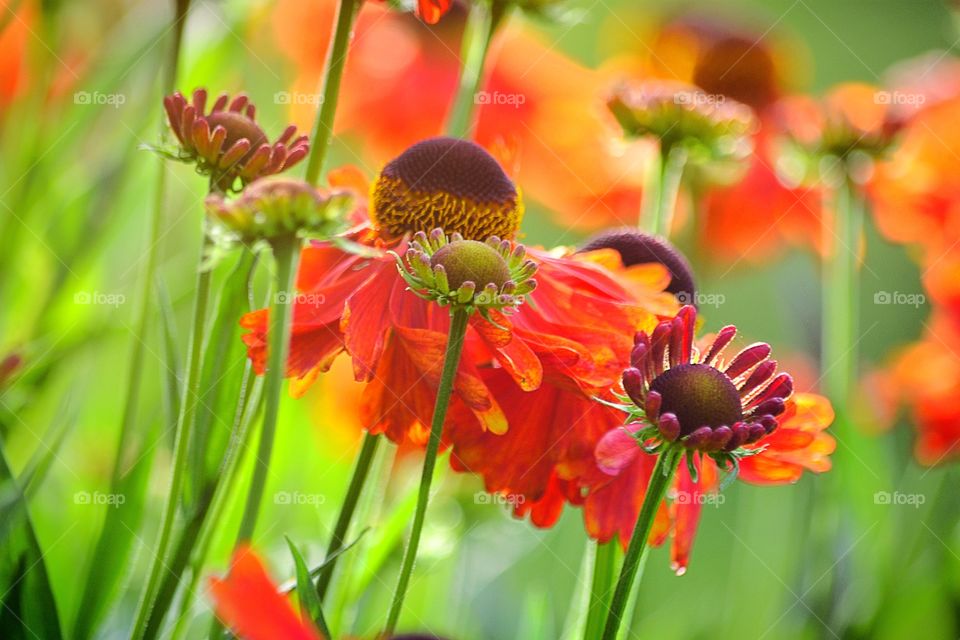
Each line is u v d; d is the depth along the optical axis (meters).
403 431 0.50
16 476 0.55
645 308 0.52
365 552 0.54
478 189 0.52
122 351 0.62
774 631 0.62
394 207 0.52
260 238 0.47
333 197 0.47
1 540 0.50
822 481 0.62
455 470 0.51
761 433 0.48
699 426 0.48
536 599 0.58
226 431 0.49
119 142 0.61
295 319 0.50
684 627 0.62
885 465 0.62
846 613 0.61
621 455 0.49
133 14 0.61
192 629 0.54
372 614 0.57
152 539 0.57
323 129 0.51
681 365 0.49
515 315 0.52
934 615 0.61
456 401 0.50
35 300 0.61
